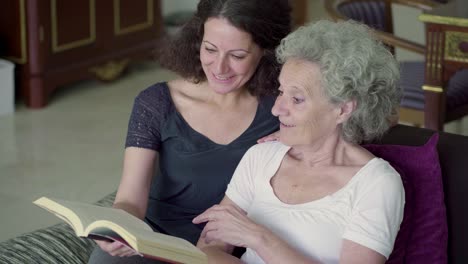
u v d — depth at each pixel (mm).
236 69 2225
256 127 2342
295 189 2088
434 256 2074
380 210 1965
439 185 2105
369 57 1980
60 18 5129
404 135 2258
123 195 2268
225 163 2320
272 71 2305
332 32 1992
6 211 3871
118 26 5527
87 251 2314
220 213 2094
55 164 4375
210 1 2193
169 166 2346
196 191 2336
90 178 4230
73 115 5055
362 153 2076
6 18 5051
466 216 2127
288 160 2139
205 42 2219
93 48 5383
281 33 2266
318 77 1979
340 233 2004
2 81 4961
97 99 5344
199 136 2326
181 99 2355
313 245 2016
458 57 3465
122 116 5070
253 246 2029
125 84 5652
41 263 2209
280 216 2072
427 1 4086
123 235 1818
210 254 2119
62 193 4055
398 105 2107
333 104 1995
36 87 5094
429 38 3504
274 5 2227
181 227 2350
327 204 2025
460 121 4629
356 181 2020
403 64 4105
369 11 4109
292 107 2014
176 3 6586
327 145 2068
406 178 2092
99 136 4758
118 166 4387
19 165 4348
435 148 2131
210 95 2352
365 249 1945
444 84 3549
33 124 4891
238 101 2346
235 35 2180
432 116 3602
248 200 2178
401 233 2057
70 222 1923
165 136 2328
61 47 5172
